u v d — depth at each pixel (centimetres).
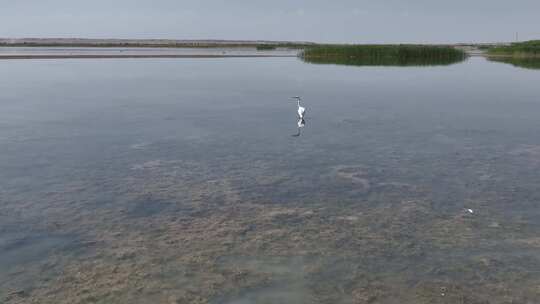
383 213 1038
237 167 1362
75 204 1072
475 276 779
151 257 836
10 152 1494
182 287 744
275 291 737
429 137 1748
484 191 1170
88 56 7012
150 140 1684
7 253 847
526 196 1134
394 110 2375
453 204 1090
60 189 1166
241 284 755
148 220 995
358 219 1006
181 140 1689
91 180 1238
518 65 6041
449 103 2633
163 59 6988
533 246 881
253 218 1009
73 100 2688
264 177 1275
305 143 1653
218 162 1412
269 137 1747
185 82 3756
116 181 1231
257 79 4028
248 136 1759
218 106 2502
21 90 3112
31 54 7312
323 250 866
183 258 833
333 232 942
